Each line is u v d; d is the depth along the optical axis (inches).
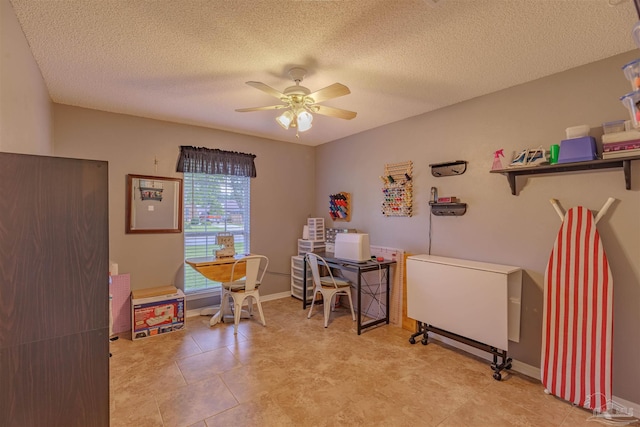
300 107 92.1
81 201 47.5
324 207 185.6
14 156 42.9
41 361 44.4
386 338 121.9
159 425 71.0
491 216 106.7
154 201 136.7
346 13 64.4
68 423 46.4
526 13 64.1
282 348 111.9
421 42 75.4
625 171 76.8
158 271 138.3
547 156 90.6
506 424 72.5
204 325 134.1
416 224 132.1
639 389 76.6
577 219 84.2
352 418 74.1
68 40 73.9
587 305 80.5
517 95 99.8
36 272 44.2
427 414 75.8
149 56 82.0
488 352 97.1
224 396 82.4
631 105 47.0
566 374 82.0
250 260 130.7
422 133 129.3
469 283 100.3
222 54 81.0
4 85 56.9
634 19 65.6
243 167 161.8
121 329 125.4
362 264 129.6
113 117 127.6
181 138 144.2
